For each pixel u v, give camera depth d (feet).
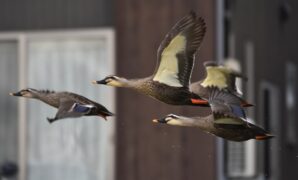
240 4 66.59
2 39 63.16
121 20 61.05
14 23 63.05
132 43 60.80
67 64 62.49
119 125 61.05
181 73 41.83
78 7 62.18
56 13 62.54
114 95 61.21
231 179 65.72
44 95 42.50
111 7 61.77
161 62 41.86
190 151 60.03
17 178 63.10
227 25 63.36
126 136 60.95
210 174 59.82
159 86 42.29
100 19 61.87
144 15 60.59
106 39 61.77
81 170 62.44
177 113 59.57
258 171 69.92
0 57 63.26
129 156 60.95
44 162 62.90
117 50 61.11
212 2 59.72
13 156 63.21
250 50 68.85
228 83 46.16
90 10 62.03
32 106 63.10
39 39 62.85
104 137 61.82
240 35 66.54
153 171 60.49
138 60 60.64
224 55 62.54
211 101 41.93
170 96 42.22
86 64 62.13
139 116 60.59
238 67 65.00
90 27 62.03
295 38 80.07
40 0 62.75
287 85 78.18
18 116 63.21
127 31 60.90
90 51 62.08
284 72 77.36
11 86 63.21
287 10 77.10
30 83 62.90
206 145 59.88
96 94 61.77
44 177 62.85
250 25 69.00
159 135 60.34
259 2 71.15
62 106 38.42
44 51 62.80
